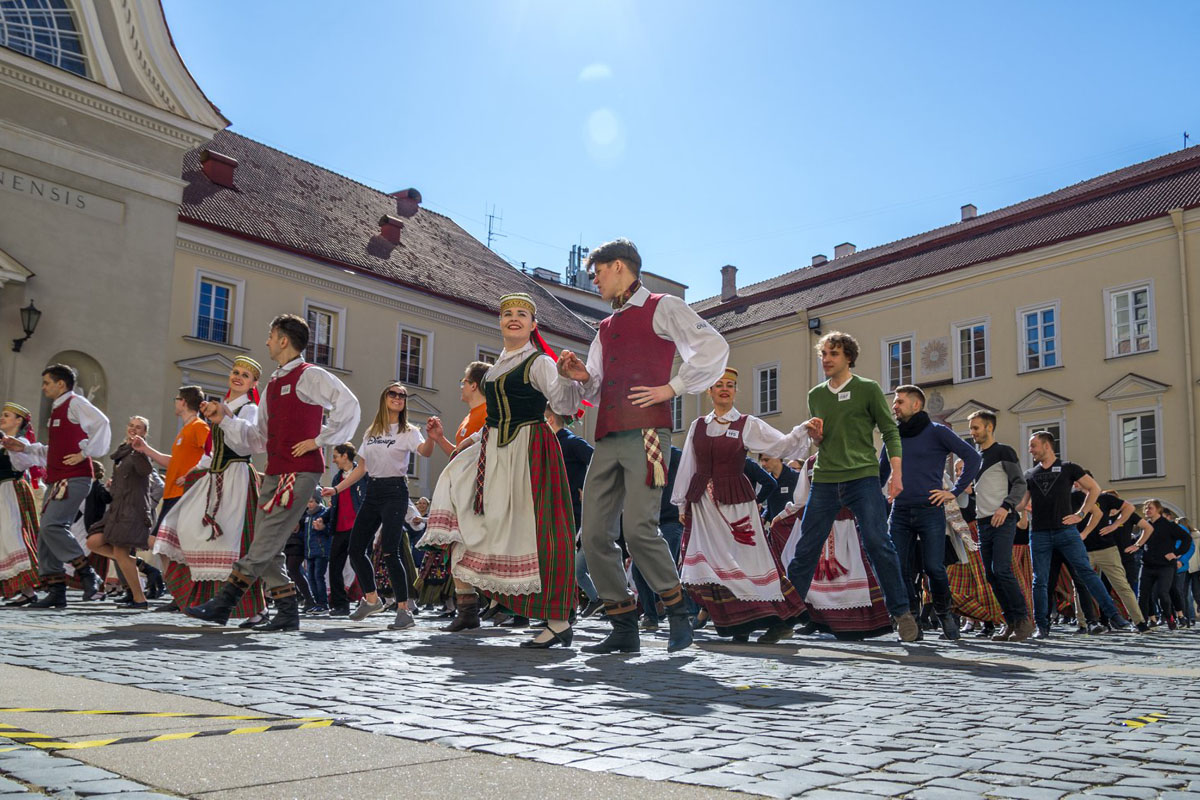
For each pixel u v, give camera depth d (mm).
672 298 4762
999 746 2322
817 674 3969
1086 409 23172
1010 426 24594
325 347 25375
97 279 18500
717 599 6145
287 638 5266
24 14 18234
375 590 7434
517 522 4910
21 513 8047
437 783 1724
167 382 21672
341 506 9133
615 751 2082
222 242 22953
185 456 8078
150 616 7070
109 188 18891
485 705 2736
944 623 6984
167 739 2041
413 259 29016
